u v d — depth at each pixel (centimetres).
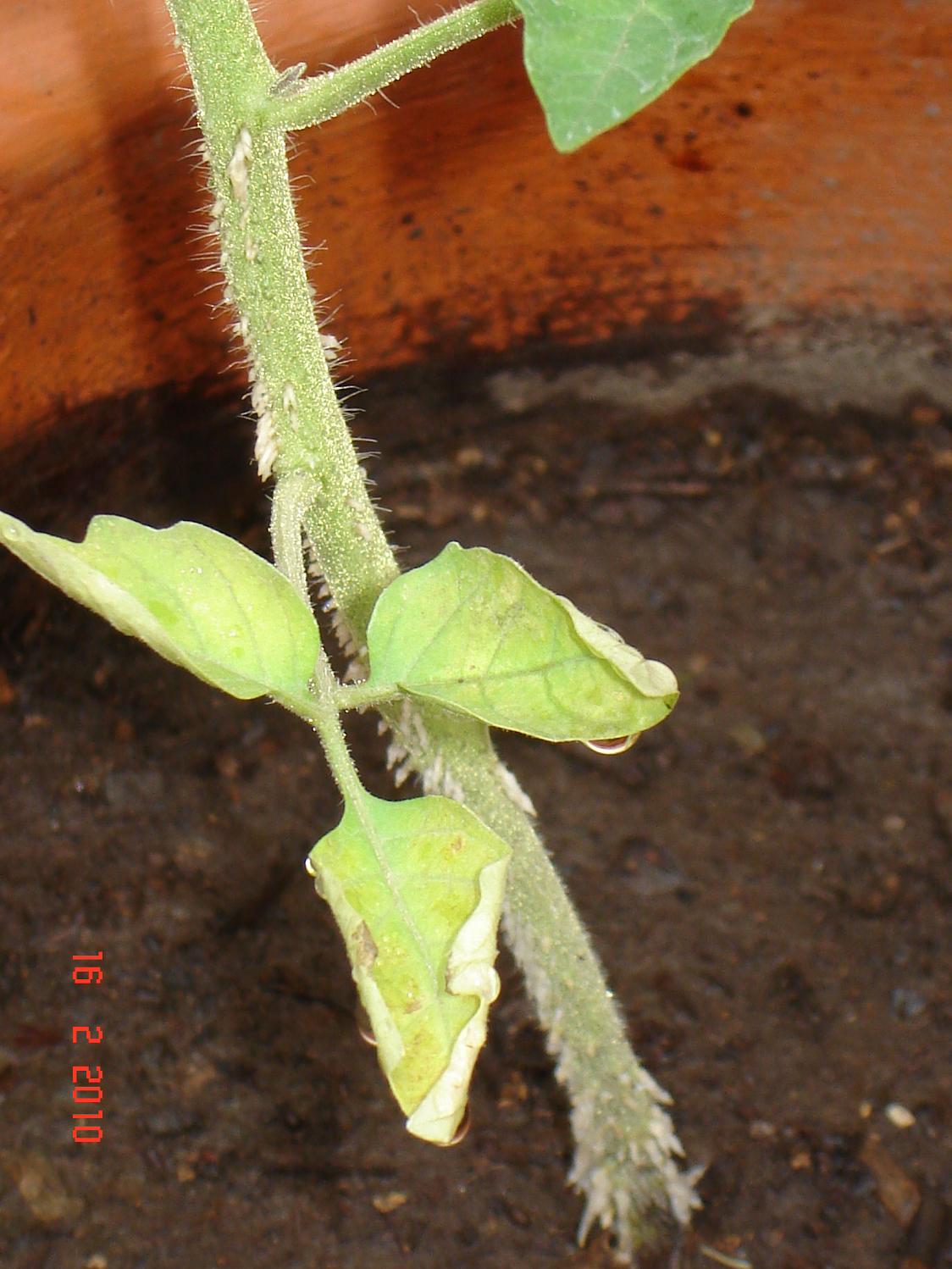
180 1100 36
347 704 19
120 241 37
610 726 19
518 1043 38
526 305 49
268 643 18
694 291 49
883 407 51
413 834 18
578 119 15
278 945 39
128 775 43
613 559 50
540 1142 35
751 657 47
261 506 49
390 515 51
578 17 15
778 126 42
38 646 46
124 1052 36
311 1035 37
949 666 46
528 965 29
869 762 44
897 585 48
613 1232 33
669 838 42
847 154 43
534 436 52
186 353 43
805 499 51
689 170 44
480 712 19
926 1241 33
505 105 40
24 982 38
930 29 39
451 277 47
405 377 50
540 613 18
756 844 42
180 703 45
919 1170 34
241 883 41
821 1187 34
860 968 38
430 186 42
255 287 21
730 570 49
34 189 33
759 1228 33
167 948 39
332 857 18
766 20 38
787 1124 35
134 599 17
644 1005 38
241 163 20
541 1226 34
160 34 31
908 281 48
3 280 34
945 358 50
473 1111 36
